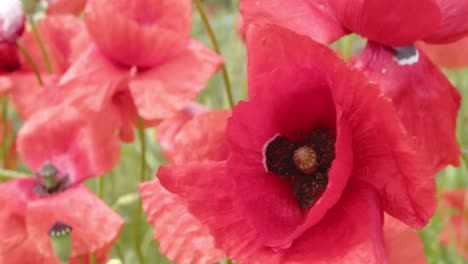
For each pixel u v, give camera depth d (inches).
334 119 15.4
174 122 24.0
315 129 15.5
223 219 15.0
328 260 14.5
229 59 41.7
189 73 21.0
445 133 16.2
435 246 23.8
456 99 16.8
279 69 14.7
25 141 21.7
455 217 26.0
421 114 16.1
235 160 14.9
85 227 20.4
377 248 14.4
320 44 14.2
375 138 14.4
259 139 15.2
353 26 16.0
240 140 15.0
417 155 13.9
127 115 22.5
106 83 21.2
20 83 24.6
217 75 40.3
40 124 21.7
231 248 14.9
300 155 15.2
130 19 21.1
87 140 21.7
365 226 14.5
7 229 21.0
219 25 45.8
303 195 15.4
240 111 14.8
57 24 24.8
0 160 28.6
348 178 14.6
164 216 16.1
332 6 16.0
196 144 16.0
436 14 15.4
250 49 14.8
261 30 14.6
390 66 16.3
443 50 18.6
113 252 29.3
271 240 14.9
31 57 25.0
